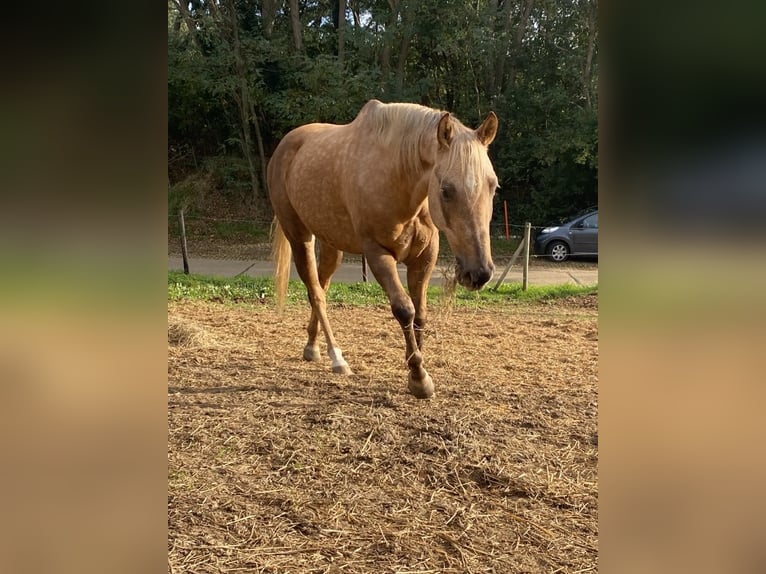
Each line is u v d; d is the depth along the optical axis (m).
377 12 16.73
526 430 3.19
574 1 15.35
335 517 2.32
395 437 3.04
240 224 15.89
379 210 3.33
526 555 2.10
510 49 16.23
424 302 3.76
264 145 18.23
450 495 2.51
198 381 3.98
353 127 3.70
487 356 4.99
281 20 17.69
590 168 15.41
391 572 1.99
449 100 17.73
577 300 8.04
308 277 4.46
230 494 2.47
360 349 5.14
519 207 16.48
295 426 3.18
